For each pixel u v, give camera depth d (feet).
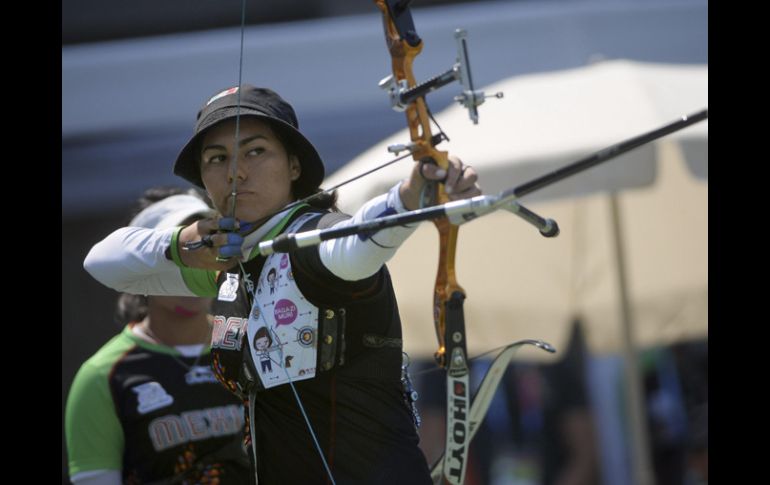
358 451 28.50
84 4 96.32
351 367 28.48
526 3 92.84
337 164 91.35
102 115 90.02
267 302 28.84
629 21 91.66
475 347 79.66
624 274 72.59
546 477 81.30
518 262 79.92
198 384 43.11
